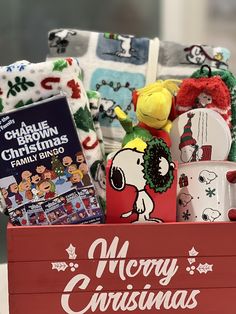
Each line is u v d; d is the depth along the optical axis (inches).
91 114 33.1
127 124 31.3
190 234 29.5
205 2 84.0
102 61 38.7
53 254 29.2
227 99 32.9
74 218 30.3
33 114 30.0
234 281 30.2
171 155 32.0
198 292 30.1
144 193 30.2
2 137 29.9
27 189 30.2
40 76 30.7
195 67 38.9
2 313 33.5
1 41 81.0
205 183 31.2
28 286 29.3
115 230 29.2
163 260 29.6
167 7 83.2
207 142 32.3
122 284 29.6
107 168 30.1
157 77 38.7
